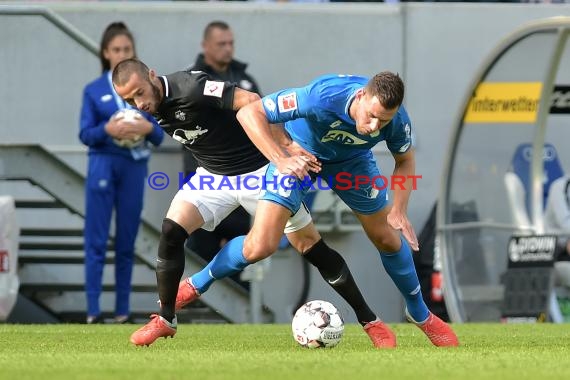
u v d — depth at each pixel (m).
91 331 27.77
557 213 38.44
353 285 21.08
